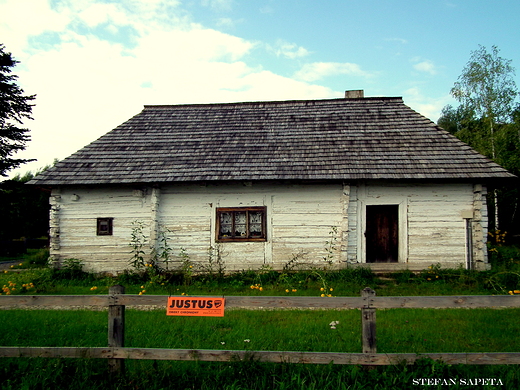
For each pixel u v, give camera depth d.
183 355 4.26
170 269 11.37
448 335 5.75
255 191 11.42
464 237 10.93
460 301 4.14
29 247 24.86
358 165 11.17
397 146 11.81
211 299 4.34
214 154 12.11
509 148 20.03
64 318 6.89
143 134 13.35
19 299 4.42
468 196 11.00
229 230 11.48
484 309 7.39
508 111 20.08
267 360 4.25
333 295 8.80
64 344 5.41
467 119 21.20
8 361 4.74
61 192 11.61
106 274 11.42
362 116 13.51
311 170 11.10
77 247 11.52
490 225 22.52
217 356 4.25
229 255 11.33
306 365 4.39
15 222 26.75
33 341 5.55
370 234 11.29
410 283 10.02
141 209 11.51
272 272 10.63
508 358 4.04
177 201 11.54
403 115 13.29
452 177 10.54
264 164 11.49
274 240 11.29
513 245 15.58
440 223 11.02
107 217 11.53
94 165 11.82
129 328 6.10
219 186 11.50
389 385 3.97
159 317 6.82
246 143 12.59
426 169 10.85
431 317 6.79
